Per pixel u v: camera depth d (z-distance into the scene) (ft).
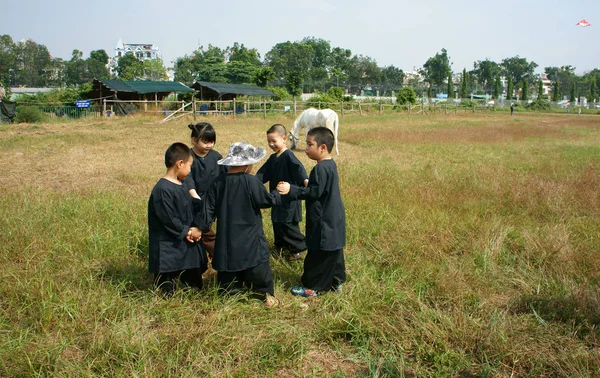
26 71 261.65
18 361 8.66
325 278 12.19
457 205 20.16
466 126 72.69
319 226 11.87
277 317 10.91
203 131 14.07
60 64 277.64
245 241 11.28
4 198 19.31
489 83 324.19
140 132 52.95
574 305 11.00
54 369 8.62
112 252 14.06
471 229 17.07
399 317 10.61
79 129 56.13
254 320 10.65
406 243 15.19
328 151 12.11
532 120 104.83
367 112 113.09
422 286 12.34
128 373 8.60
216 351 9.34
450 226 17.06
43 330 9.78
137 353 9.15
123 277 12.63
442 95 257.75
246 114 86.43
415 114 120.88
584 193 21.70
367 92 264.72
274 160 15.44
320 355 9.64
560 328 10.25
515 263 14.38
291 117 87.35
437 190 22.81
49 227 15.43
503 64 336.90
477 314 11.06
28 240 14.28
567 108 200.64
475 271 13.41
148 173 27.94
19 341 9.13
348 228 16.85
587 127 80.48
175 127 60.70
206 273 13.69
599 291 11.52
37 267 12.50
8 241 14.26
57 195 20.52
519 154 39.65
